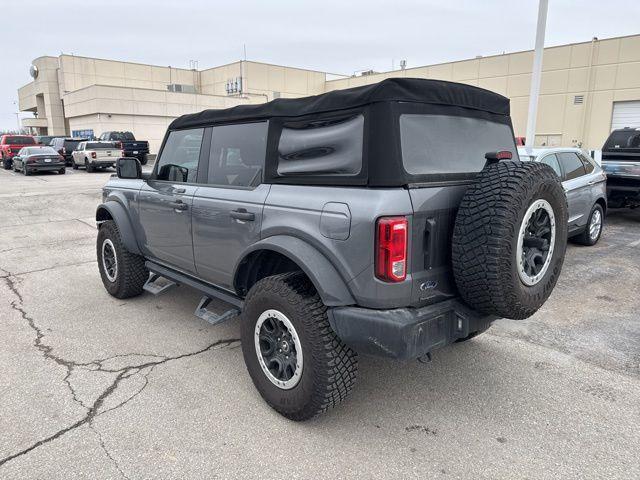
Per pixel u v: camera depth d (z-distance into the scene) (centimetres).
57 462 265
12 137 2803
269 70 4525
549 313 484
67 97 3988
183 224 401
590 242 755
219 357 395
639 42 2145
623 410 315
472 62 2722
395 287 255
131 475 255
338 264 268
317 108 294
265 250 323
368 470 260
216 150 377
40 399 329
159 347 414
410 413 314
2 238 897
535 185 259
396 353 257
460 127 306
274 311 298
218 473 258
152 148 3656
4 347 414
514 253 254
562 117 2420
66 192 1534
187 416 310
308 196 288
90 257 750
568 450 276
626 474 256
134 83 4866
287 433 293
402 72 3119
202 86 5109
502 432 293
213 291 397
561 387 344
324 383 279
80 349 410
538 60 1032
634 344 413
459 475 256
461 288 269
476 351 402
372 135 262
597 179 740
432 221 266
